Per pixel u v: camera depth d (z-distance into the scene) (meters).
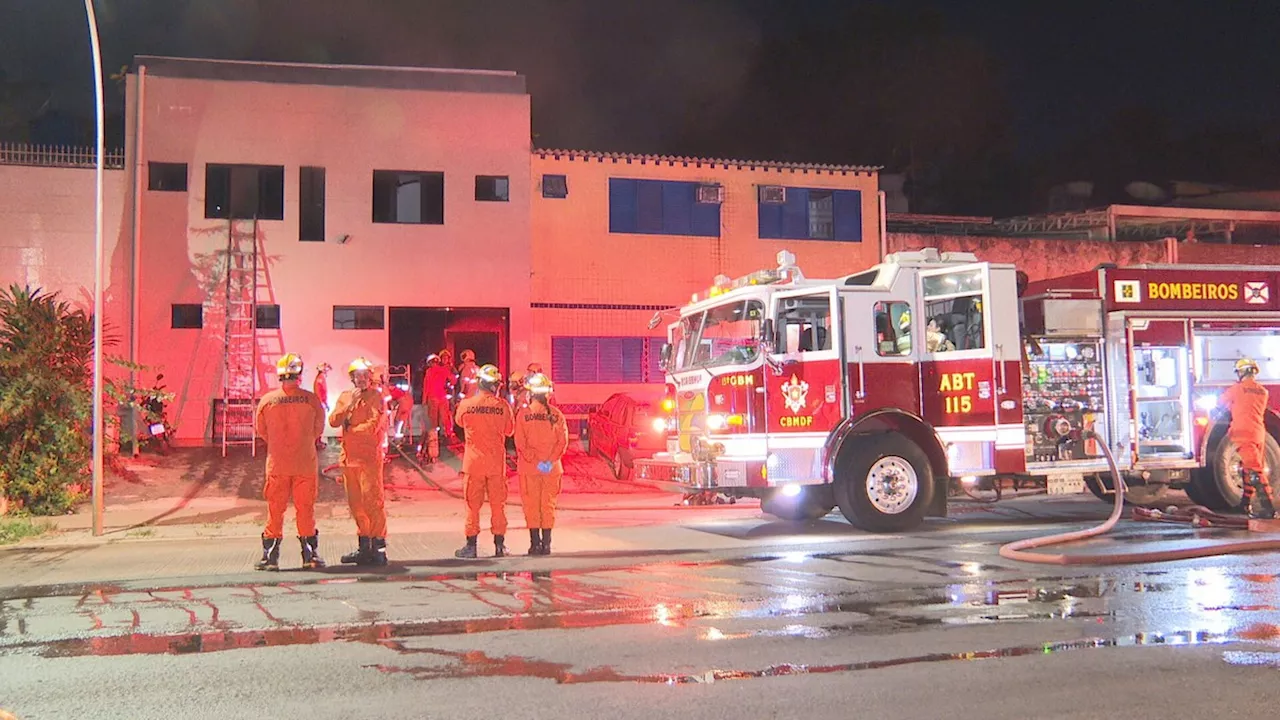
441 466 19.42
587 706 5.11
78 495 15.28
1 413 14.10
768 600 7.77
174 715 5.02
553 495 10.48
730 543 11.17
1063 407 12.39
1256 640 6.40
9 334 14.90
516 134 23.31
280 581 8.87
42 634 6.79
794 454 11.66
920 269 12.14
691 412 12.43
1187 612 7.24
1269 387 13.30
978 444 11.99
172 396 17.47
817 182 24.97
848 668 5.77
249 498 16.31
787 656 6.05
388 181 22.83
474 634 6.68
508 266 23.06
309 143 22.36
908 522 11.91
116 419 17.64
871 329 11.91
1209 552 9.95
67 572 9.53
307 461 9.58
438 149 22.92
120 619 7.26
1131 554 9.61
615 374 23.56
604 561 9.89
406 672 5.77
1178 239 28.59
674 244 24.02
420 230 22.77
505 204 23.12
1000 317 12.02
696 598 7.88
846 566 9.41
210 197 21.97
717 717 4.93
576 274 23.45
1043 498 16.00
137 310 21.27
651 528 12.69
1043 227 28.78
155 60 21.97
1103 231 28.11
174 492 16.70
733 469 11.66
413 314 22.98
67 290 21.11
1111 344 12.65
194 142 21.83
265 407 9.53
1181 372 12.92
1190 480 13.28
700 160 24.25
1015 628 6.75
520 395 14.09
